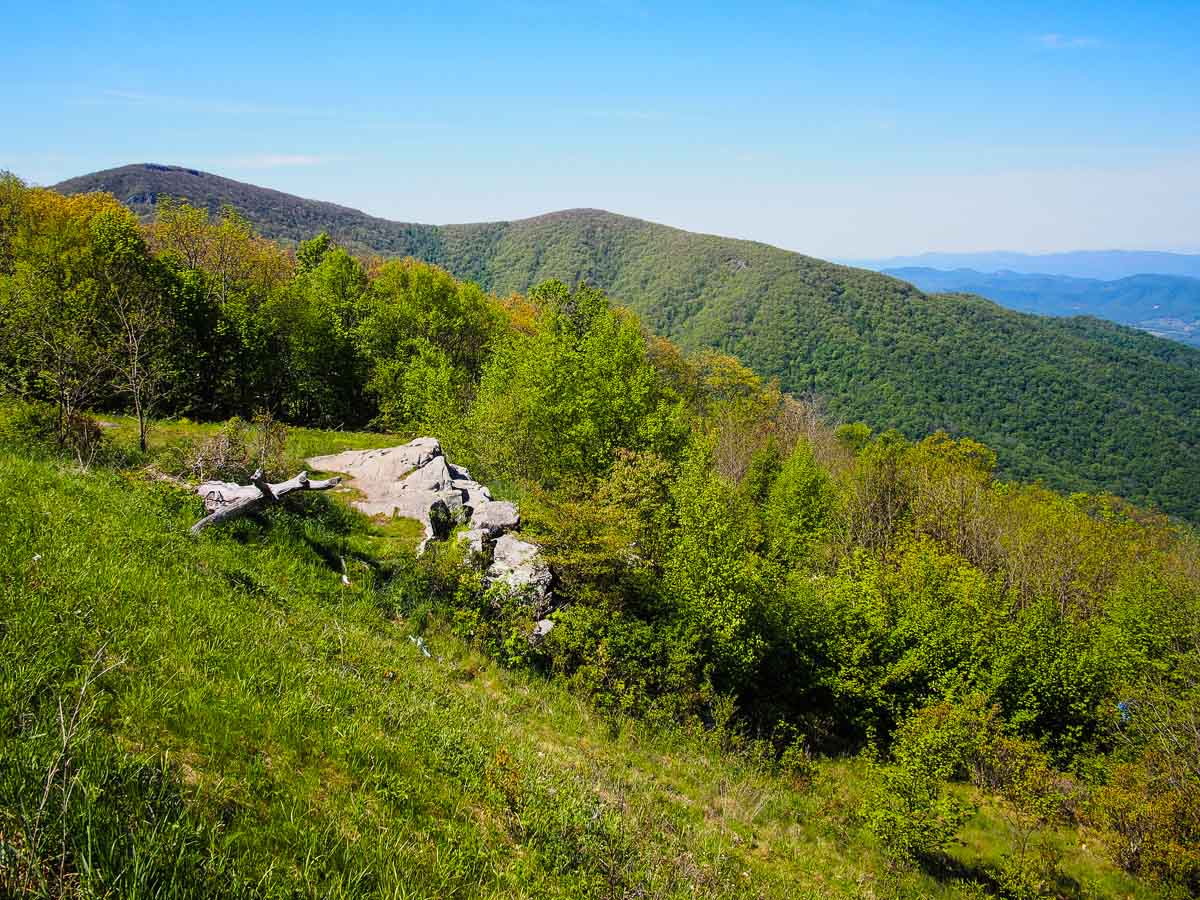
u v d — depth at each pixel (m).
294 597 11.37
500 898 5.48
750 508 35.09
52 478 10.70
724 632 18.94
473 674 13.18
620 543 18.30
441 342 49.88
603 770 11.46
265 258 46.50
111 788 4.30
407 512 17.80
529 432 32.62
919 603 25.47
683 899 7.34
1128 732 23.05
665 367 70.50
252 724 5.94
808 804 16.39
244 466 18.31
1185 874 16.50
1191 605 28.61
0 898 3.30
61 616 6.28
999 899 15.30
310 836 4.84
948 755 16.48
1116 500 44.06
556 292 48.41
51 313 19.97
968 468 53.25
